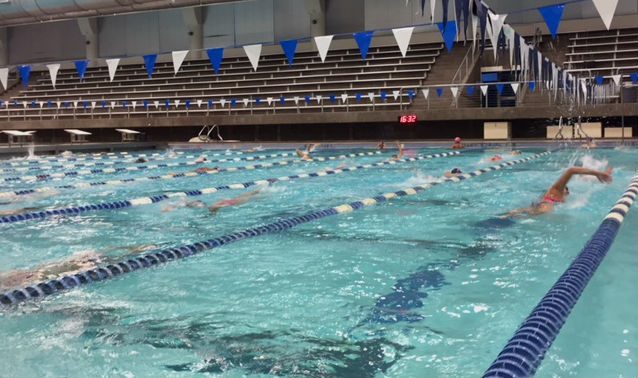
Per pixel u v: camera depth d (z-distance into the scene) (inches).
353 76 783.7
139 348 85.7
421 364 78.4
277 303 106.2
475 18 201.5
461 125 658.2
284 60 850.8
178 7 795.4
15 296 111.3
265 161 474.3
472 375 74.6
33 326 95.7
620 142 538.6
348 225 183.5
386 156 492.7
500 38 226.5
